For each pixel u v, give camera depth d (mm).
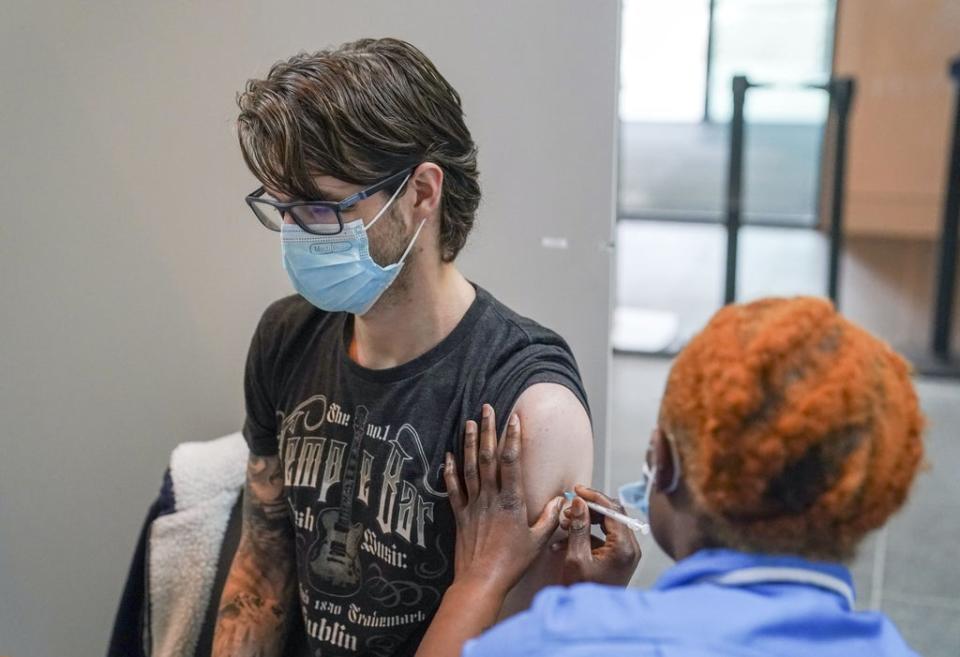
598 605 824
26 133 1764
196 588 1614
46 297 1852
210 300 1788
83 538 1986
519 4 1507
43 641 2072
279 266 1738
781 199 6410
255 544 1443
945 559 2916
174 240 1768
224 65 1653
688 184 6738
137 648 1662
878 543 2998
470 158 1229
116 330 1842
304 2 1592
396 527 1229
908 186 5707
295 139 1106
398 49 1169
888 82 5570
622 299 5020
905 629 2613
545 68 1523
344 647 1309
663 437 929
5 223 1821
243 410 1839
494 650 821
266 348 1383
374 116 1115
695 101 7406
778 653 787
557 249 1597
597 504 1184
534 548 1164
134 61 1687
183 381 1846
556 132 1546
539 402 1191
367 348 1276
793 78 5023
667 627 793
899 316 4738
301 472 1308
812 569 841
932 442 3561
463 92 1555
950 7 5348
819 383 816
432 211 1191
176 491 1623
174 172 1729
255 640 1411
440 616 1132
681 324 4715
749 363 828
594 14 1490
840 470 813
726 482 831
